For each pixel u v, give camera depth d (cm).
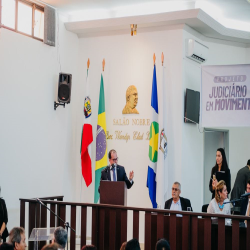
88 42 950
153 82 867
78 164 941
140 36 906
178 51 874
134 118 902
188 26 889
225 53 1028
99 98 911
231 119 720
